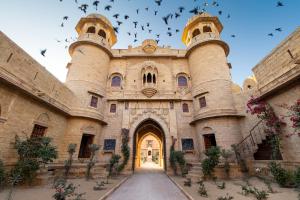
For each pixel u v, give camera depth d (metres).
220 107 15.98
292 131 9.48
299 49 9.73
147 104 19.42
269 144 13.34
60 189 5.35
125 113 18.98
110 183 10.51
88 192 7.81
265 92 11.02
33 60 10.81
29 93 9.90
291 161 9.41
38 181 8.87
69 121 15.60
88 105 17.06
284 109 10.08
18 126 9.57
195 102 18.56
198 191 7.81
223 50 19.31
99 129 17.81
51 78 12.71
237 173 12.02
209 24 20.89
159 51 22.58
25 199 6.28
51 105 12.25
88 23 21.12
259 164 12.03
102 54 20.39
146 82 19.97
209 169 11.41
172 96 19.75
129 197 7.50
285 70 10.62
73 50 20.45
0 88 8.48
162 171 19.33
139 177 14.32
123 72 21.47
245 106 15.49
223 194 7.47
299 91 9.05
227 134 14.84
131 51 22.73
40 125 11.68
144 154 50.44
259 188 8.48
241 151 13.88
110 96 19.97
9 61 9.01
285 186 8.42
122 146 16.84
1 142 8.41
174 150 16.69
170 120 18.52
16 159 9.16
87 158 15.86
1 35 8.53
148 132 27.41
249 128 14.67
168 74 21.16
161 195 7.87
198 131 17.22
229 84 17.31
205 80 17.89
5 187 7.84
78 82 17.34
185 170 13.88
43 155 8.12
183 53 22.61
